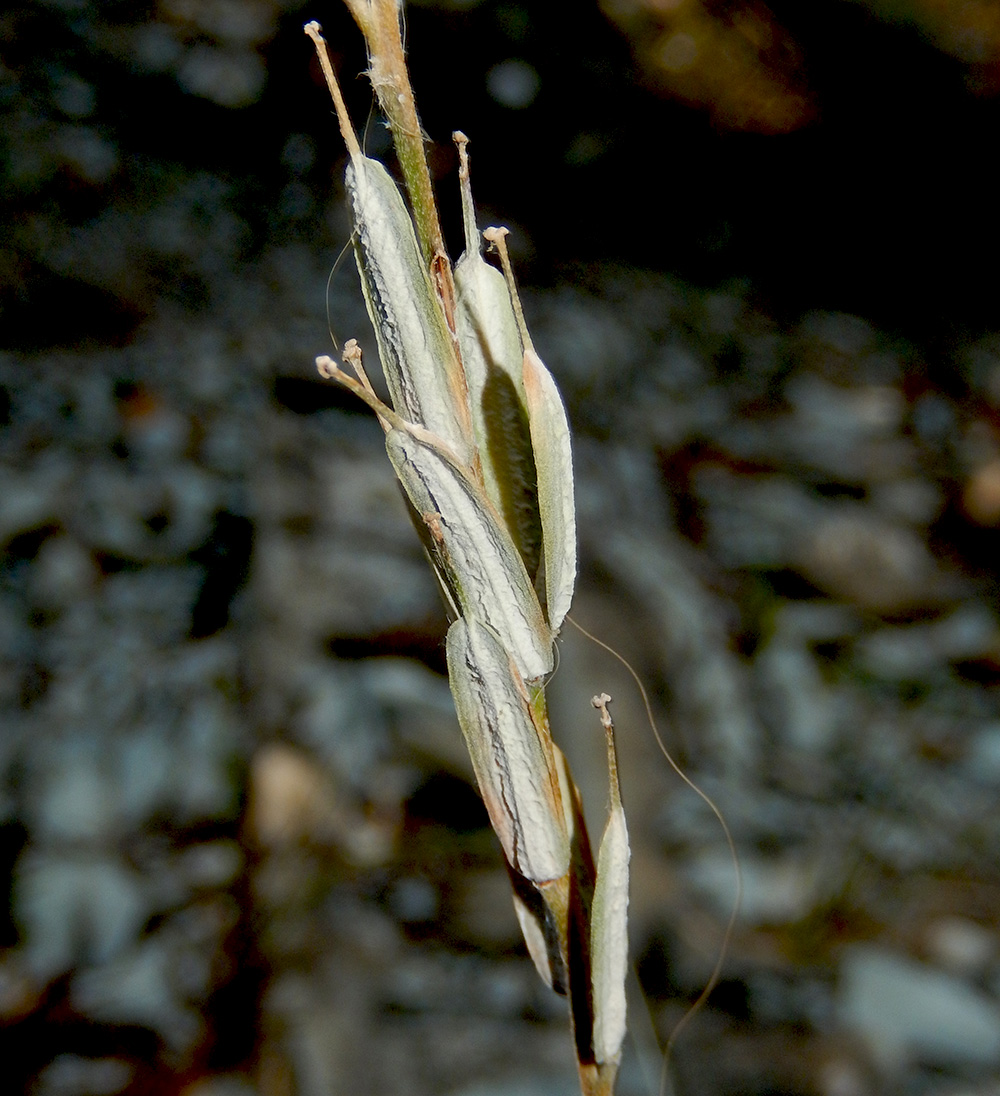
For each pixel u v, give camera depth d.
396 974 0.24
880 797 0.35
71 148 0.58
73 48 0.64
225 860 0.27
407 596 0.36
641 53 0.72
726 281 0.79
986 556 0.52
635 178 0.77
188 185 0.62
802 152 0.76
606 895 0.11
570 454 0.10
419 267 0.10
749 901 0.29
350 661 0.34
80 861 0.27
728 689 0.39
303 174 0.68
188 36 0.67
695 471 0.56
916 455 0.62
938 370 0.73
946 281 0.81
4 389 0.42
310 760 0.30
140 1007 0.23
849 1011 0.26
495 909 0.26
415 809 0.30
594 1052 0.11
